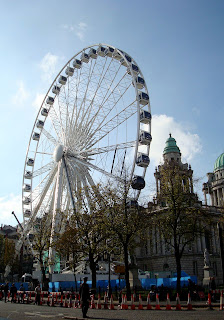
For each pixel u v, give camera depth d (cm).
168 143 12775
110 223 4953
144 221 4962
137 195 5569
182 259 9806
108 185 5628
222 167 14900
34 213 8131
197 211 4788
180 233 4653
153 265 10481
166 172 4875
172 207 4619
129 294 4316
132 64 7169
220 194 14562
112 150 6719
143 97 6850
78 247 5472
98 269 7338
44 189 7994
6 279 11931
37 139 9281
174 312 2930
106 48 7506
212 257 10088
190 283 4391
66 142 7612
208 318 2333
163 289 4431
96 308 3662
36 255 7038
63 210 7494
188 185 4788
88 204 5553
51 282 6319
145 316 2592
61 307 3959
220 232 3250
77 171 7394
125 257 4572
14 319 2530
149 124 6912
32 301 4922
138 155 6612
